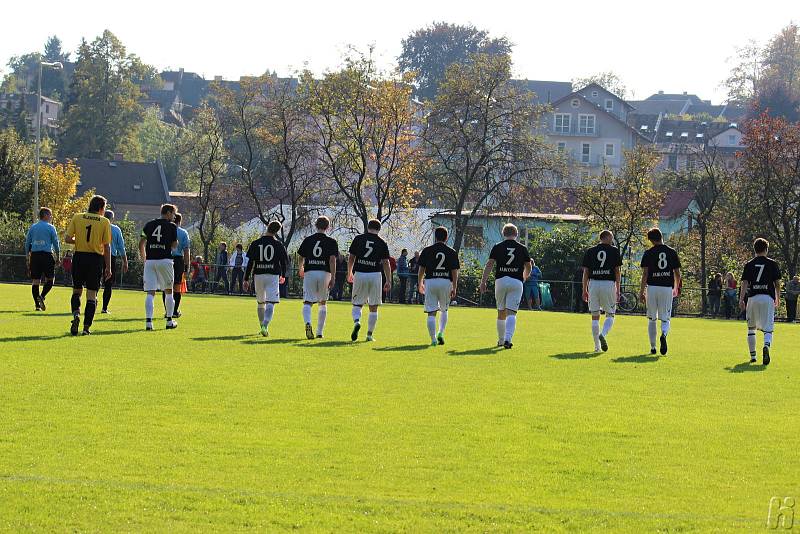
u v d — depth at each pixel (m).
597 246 30.84
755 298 28.77
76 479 12.62
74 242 28.91
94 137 161.25
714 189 95.75
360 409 18.06
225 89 99.75
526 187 87.88
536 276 65.56
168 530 10.74
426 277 30.88
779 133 91.62
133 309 41.25
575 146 171.00
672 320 58.66
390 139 88.12
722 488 13.12
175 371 21.95
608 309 30.75
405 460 14.23
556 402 19.55
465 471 13.69
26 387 19.11
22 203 93.31
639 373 24.95
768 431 17.08
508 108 88.56
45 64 84.25
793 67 171.25
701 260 87.44
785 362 29.42
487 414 17.94
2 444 14.41
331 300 66.19
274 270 30.95
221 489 12.38
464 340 32.91
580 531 11.05
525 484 13.09
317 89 88.38
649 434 16.55
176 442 14.86
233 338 29.91
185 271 36.91
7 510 11.27
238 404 18.14
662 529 11.19
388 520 11.28
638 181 88.81
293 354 26.17
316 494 12.29
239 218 113.56
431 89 183.75
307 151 91.38
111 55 163.00
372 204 94.81
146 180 148.25
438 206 93.62
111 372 21.41
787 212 91.38
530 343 32.94
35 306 39.00
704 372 25.75
